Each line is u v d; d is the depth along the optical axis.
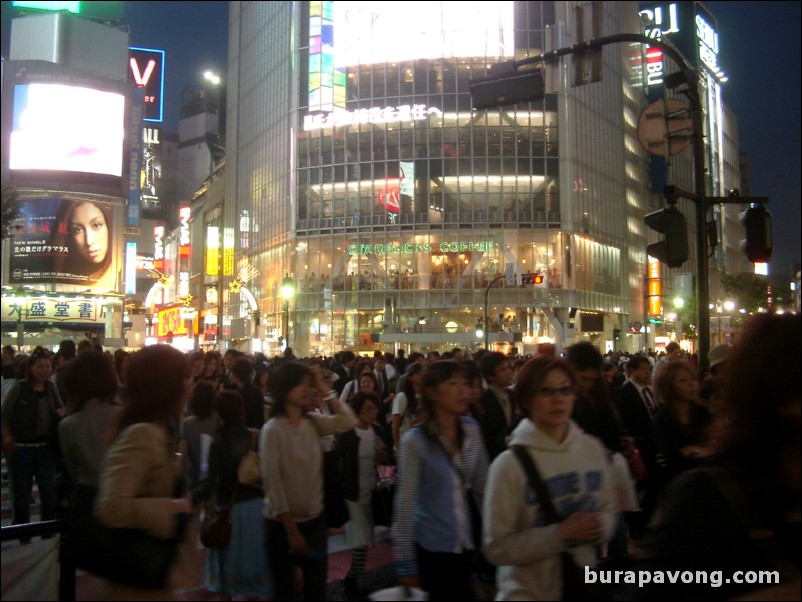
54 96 30.66
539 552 3.06
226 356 14.27
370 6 58.00
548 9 56.94
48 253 31.73
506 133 55.78
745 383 2.21
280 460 4.83
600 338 57.66
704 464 2.31
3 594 3.25
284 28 62.84
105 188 32.22
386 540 8.43
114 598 3.06
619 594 2.76
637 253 67.19
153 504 3.09
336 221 57.22
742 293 42.03
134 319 59.03
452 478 4.37
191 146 99.44
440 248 54.94
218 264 74.81
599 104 61.59
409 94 56.72
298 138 59.41
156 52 46.31
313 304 56.88
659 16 75.56
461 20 56.88
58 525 3.69
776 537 2.12
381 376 13.91
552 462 3.28
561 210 55.16
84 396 5.21
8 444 7.72
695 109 8.12
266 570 5.09
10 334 31.25
